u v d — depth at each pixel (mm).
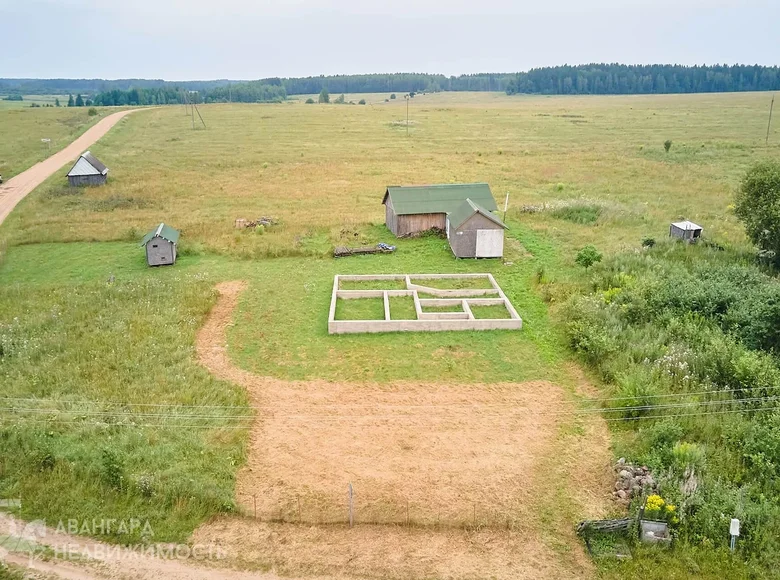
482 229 36312
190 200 53062
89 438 19391
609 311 28016
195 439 19406
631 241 39969
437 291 31406
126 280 33531
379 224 44312
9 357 24734
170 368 23938
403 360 25094
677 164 66375
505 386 23266
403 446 19609
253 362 25062
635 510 16469
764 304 25609
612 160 69875
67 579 14141
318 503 16969
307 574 14609
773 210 32625
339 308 29938
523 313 29406
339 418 21141
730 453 18656
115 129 94375
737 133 88688
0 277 34594
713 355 23531
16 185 57594
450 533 16016
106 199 52375
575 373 24297
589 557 15297
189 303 30156
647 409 20781
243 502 16969
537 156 73500
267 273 35062
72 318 28266
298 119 114562
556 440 20000
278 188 57750
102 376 23344
